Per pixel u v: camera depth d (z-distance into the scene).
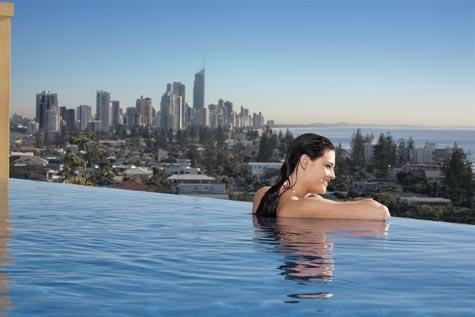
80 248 2.46
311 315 1.44
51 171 34.62
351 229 3.19
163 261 2.16
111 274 1.91
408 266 2.14
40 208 4.33
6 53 8.36
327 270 2.02
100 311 1.45
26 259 2.17
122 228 3.19
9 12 8.41
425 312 1.49
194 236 2.88
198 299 1.58
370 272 2.00
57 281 1.79
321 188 3.76
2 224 3.30
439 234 3.26
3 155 8.41
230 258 2.24
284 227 3.25
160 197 5.90
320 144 3.69
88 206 4.61
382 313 1.47
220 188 39.53
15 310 1.45
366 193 23.44
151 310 1.47
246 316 1.43
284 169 3.77
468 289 1.76
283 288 1.72
